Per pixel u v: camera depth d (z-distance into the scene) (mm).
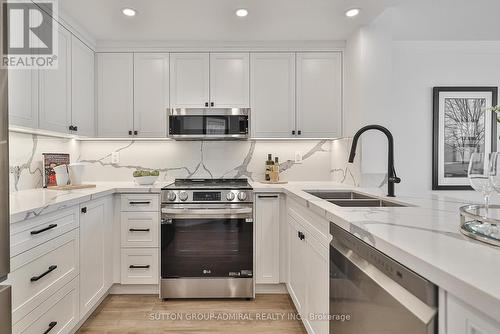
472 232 871
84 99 2553
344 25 2477
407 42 3061
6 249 995
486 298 521
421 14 2475
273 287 2602
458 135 3072
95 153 3029
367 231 960
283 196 2525
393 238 869
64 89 2252
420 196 1842
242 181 3035
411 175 3092
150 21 2391
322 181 3107
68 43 2301
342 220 1163
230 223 2467
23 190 2225
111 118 2754
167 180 3059
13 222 1324
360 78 2486
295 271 2133
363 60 2480
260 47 2783
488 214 1131
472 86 3086
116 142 3047
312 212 1697
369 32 2482
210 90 2768
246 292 2475
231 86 2771
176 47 2764
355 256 1100
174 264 2447
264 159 3090
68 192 2119
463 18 2541
